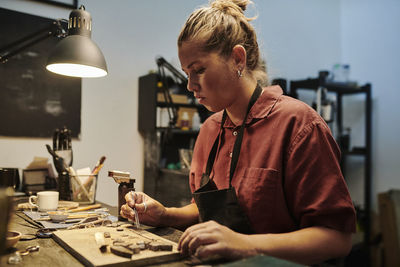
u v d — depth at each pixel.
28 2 2.27
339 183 0.91
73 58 1.41
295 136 0.97
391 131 3.54
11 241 0.90
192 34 0.97
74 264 0.82
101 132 2.58
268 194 0.98
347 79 3.71
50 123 2.36
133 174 2.73
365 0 3.80
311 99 3.72
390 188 3.53
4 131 2.19
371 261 3.42
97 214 1.40
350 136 3.94
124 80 2.69
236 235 0.80
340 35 4.04
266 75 1.19
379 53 3.66
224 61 0.99
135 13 2.73
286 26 3.59
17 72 2.23
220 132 1.17
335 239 0.87
